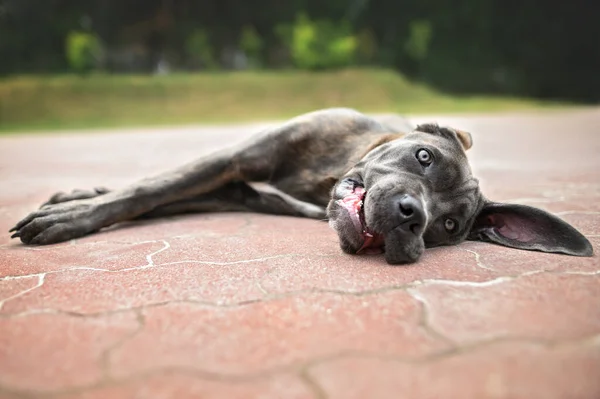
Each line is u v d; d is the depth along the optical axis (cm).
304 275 66
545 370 43
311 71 788
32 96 626
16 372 43
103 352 46
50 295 60
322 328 50
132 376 42
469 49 1070
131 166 206
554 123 449
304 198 107
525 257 73
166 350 47
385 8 1039
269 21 995
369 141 103
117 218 95
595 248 77
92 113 615
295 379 42
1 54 869
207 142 320
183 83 693
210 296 59
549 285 61
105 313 54
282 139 106
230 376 42
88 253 79
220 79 714
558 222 77
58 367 44
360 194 83
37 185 162
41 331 50
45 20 893
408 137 92
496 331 49
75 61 797
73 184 162
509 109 728
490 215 86
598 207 108
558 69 1084
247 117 632
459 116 578
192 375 43
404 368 43
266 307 55
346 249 77
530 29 1083
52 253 79
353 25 1030
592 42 1089
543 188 135
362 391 40
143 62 913
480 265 70
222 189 112
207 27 970
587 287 60
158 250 80
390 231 71
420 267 69
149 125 566
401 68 1023
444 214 82
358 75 752
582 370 43
